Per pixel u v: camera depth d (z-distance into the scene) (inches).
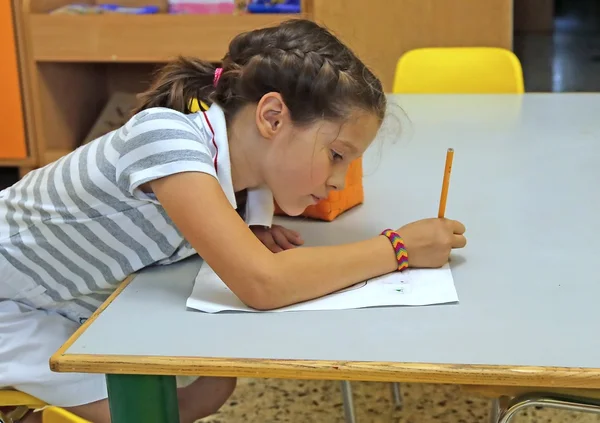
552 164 55.1
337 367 27.5
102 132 116.8
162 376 29.8
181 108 40.4
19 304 42.9
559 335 29.6
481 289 34.2
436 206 46.8
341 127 36.6
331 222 44.9
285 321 31.4
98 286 41.3
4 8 102.6
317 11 105.4
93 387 43.1
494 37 105.6
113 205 38.2
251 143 37.8
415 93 86.0
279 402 67.9
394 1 105.3
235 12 105.7
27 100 106.9
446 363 27.6
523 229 42.0
